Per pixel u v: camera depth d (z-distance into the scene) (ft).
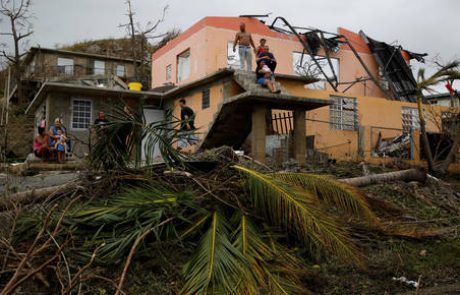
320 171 34.12
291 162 36.76
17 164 39.32
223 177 21.50
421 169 31.65
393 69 76.95
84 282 15.03
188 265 15.85
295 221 18.19
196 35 67.46
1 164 28.43
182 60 73.51
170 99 65.21
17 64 107.04
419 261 20.30
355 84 76.59
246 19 68.44
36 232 17.63
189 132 22.61
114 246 16.57
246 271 15.06
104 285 15.61
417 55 80.48
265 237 18.34
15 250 16.61
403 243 21.81
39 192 21.84
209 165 22.63
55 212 18.93
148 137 21.86
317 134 56.85
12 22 106.63
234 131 50.57
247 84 46.73
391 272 18.67
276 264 16.52
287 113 55.11
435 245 22.26
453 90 60.13
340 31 76.64
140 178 20.81
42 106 64.69
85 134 60.85
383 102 62.95
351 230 21.39
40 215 19.21
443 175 45.03
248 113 47.09
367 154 56.34
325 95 58.80
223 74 51.62
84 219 17.93
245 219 18.20
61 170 38.34
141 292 15.44
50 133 43.86
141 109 22.50
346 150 57.77
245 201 20.07
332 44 75.10
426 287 17.90
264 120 43.98
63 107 60.29
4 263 15.30
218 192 20.04
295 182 20.88
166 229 17.93
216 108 53.93
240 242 16.72
